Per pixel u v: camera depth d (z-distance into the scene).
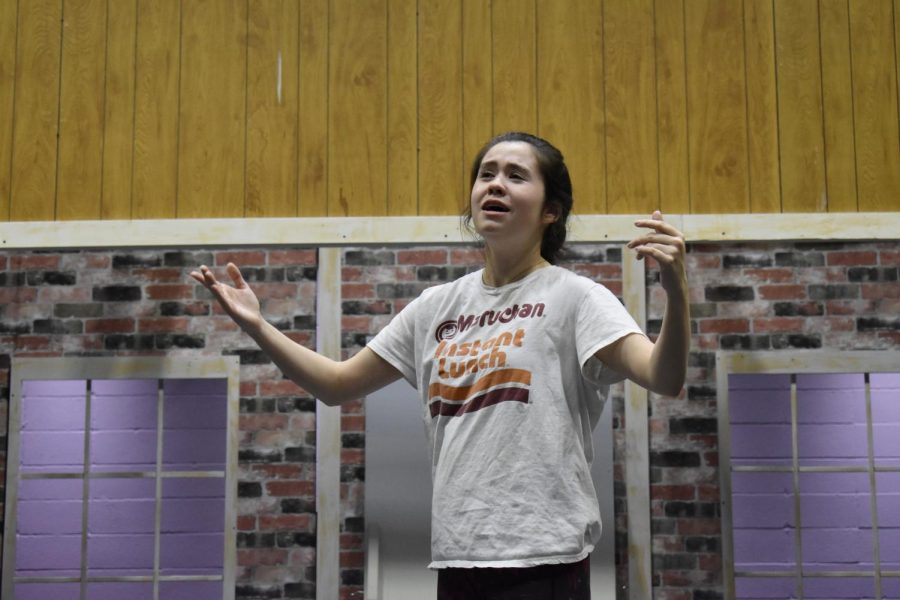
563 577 1.38
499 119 4.44
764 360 4.27
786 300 4.31
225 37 4.54
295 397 4.32
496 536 1.38
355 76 4.49
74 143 4.52
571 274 1.56
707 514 4.16
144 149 4.50
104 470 5.15
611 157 4.41
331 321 4.35
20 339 4.41
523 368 1.47
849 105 4.40
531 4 4.49
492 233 1.58
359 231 4.38
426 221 4.37
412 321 1.73
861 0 4.46
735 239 4.32
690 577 4.13
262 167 4.46
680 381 1.36
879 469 4.21
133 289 4.42
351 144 4.46
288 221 4.40
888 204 4.35
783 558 5.23
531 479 1.41
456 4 4.50
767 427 5.30
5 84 4.55
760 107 4.41
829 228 4.31
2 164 4.52
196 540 5.19
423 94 4.47
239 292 1.76
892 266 4.31
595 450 4.19
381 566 4.16
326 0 4.54
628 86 4.44
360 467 4.25
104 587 5.15
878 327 4.28
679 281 1.33
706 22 4.46
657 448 4.21
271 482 4.26
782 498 5.25
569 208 1.68
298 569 4.21
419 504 4.20
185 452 5.20
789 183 4.37
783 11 4.46
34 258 4.46
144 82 4.53
